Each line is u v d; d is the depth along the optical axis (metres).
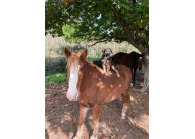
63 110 3.56
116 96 2.79
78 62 1.81
